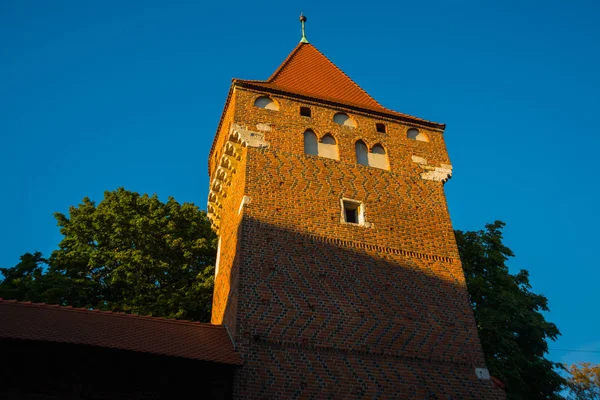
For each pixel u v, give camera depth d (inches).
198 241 1237.1
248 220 724.7
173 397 554.6
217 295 834.8
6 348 526.3
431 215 837.8
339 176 826.2
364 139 893.2
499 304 1096.2
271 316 645.3
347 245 749.9
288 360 615.8
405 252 777.6
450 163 919.7
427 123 963.3
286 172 798.5
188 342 599.8
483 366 701.3
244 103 860.6
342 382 619.8
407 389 642.8
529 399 1039.0
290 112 877.8
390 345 673.6
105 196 1328.7
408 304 722.8
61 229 1255.5
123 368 552.1
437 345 697.0
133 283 1142.3
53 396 521.3
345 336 660.7
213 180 954.7
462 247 1211.9
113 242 1219.9
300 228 741.9
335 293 695.7
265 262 691.4
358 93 1023.0
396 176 866.1
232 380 581.3
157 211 1274.6
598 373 1760.6
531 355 1069.1
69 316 595.8
